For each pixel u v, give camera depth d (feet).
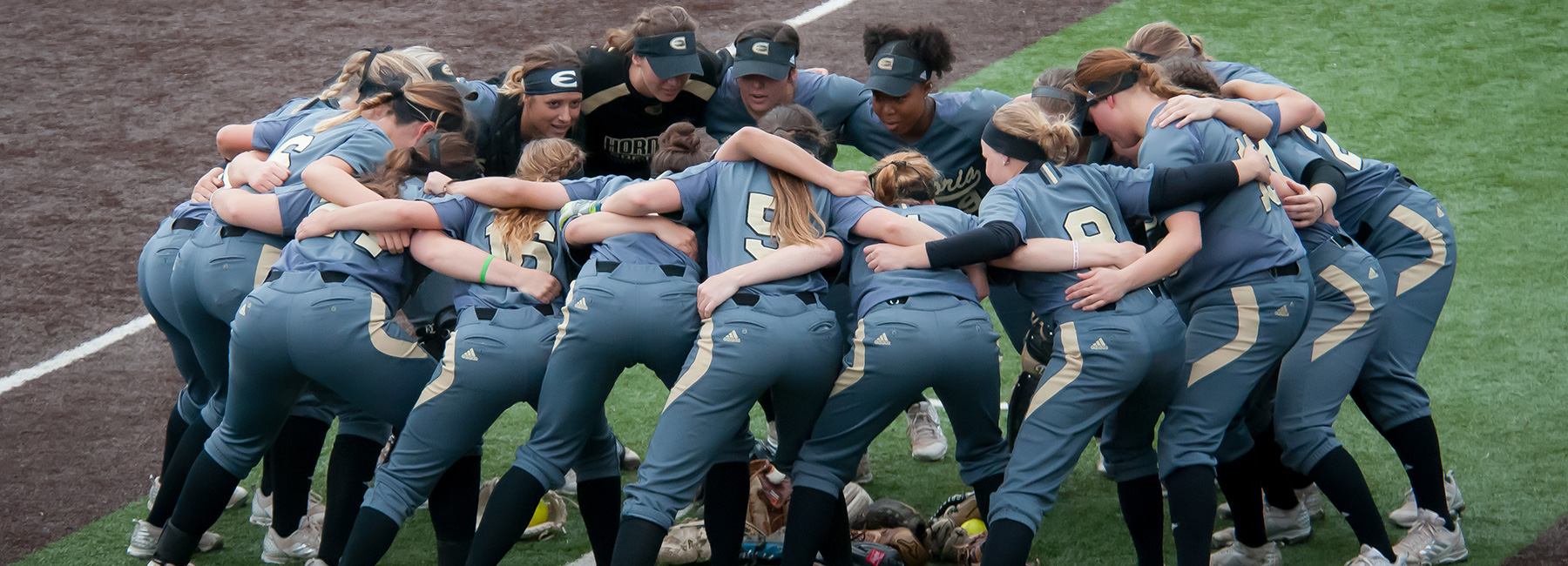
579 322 32.14
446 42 87.66
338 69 83.97
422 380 34.04
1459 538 35.94
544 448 32.58
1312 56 77.92
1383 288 35.17
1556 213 58.23
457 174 36.47
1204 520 32.27
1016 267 32.83
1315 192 35.60
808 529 32.27
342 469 35.22
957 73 79.25
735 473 33.76
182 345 39.09
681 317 32.58
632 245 33.17
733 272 32.53
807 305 32.76
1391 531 38.22
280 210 35.55
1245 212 33.65
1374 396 36.63
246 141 41.57
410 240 34.37
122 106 79.15
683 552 36.68
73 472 44.37
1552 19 80.07
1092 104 36.24
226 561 38.32
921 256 32.53
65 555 38.99
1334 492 33.99
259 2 96.27
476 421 32.89
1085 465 43.29
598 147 45.60
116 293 58.59
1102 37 83.56
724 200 33.81
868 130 44.96
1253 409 36.35
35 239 63.41
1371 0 85.61
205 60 85.87
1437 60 75.82
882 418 32.65
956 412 33.47
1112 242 32.83
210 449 34.65
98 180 69.77
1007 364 50.80
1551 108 68.85
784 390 32.65
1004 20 87.40
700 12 91.25
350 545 32.04
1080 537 38.78
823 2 92.38
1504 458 41.45
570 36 88.28
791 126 34.78
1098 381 31.68
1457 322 50.24
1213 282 33.94
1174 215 33.14
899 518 37.68
